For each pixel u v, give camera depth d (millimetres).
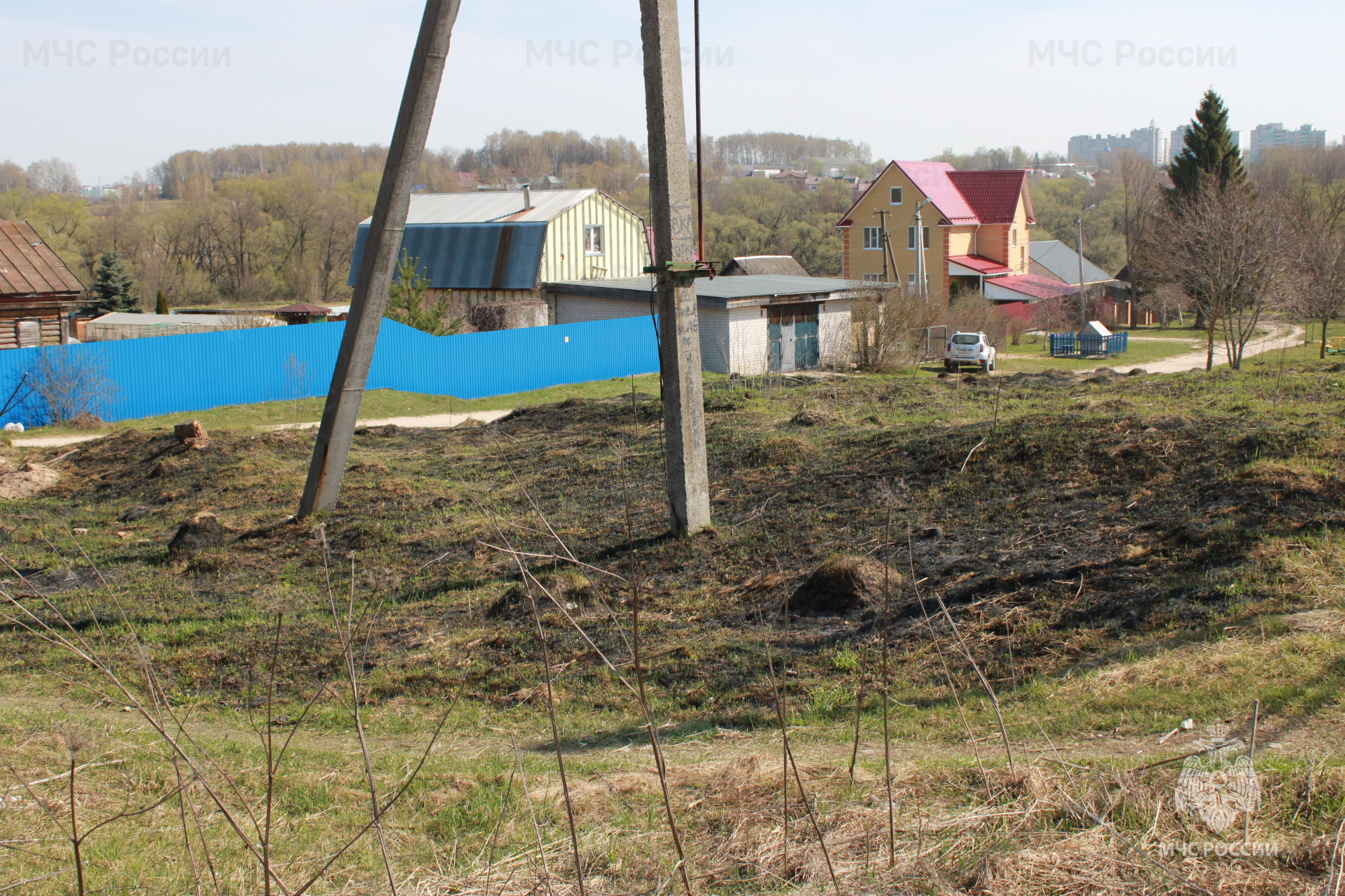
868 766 4746
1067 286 53656
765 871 3605
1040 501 9156
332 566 10805
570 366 29312
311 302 76125
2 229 28781
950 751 4926
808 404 16578
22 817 4574
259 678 7902
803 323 30719
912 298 33375
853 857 3633
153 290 68875
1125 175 65500
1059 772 4191
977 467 10359
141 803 4914
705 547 9664
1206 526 7422
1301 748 4188
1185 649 5699
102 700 7355
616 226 38719
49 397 22141
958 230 51375
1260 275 26969
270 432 17766
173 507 13859
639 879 3664
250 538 11898
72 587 10570
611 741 5996
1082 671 5812
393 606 9414
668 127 9289
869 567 7895
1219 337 42781
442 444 17031
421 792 5027
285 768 5574
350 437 12148
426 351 26703
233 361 24922
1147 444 9812
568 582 9055
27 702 7270
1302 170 80188
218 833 4512
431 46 10602
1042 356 40719
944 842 3674
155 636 8945
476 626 8625
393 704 7211
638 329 30750
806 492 10922
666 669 7156
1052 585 7195
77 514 13969
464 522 11703
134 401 23656
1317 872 3219
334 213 79375
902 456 11383
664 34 9188
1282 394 13328
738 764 4934
